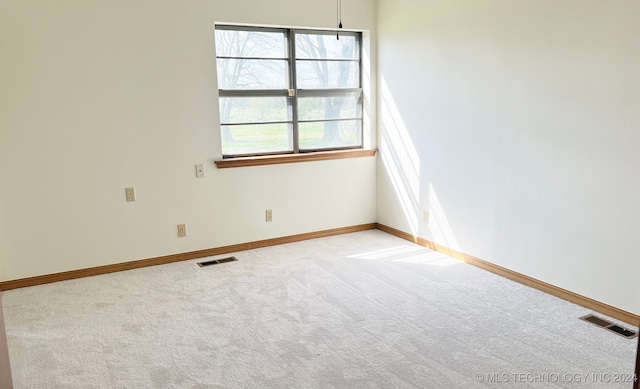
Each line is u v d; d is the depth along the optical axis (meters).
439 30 3.88
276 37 4.33
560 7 2.94
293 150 4.55
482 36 3.50
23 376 2.36
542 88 3.11
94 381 2.31
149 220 3.92
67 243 3.65
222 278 3.66
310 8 4.29
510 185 3.43
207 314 3.03
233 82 4.20
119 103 3.67
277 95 4.40
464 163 3.80
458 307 3.06
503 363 2.40
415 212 4.43
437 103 3.99
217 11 3.92
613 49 2.69
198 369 2.40
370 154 4.83
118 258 3.85
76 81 3.51
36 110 3.42
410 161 4.40
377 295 3.28
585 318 2.88
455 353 2.51
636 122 2.62
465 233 3.88
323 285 3.48
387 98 4.61
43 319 2.99
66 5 3.41
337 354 2.52
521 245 3.40
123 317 3.01
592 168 2.87
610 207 2.80
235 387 2.24
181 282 3.59
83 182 3.64
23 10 3.29
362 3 4.53
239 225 4.30
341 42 4.66
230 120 4.23
